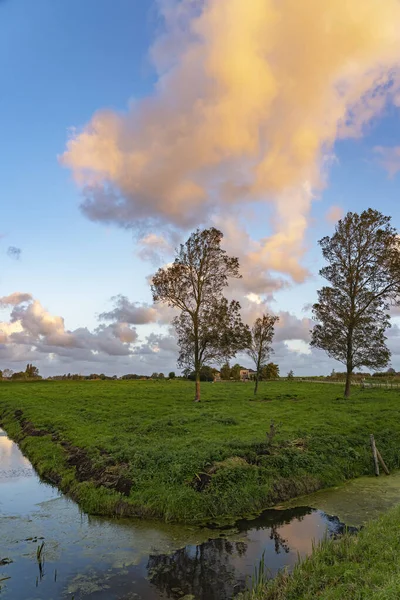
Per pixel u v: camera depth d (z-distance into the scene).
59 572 9.80
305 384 67.81
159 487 14.45
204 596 8.65
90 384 72.06
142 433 23.34
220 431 23.02
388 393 46.38
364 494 15.98
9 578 9.52
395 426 25.56
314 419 27.19
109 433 23.58
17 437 28.78
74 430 24.84
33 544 11.46
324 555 9.26
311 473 17.17
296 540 11.66
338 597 6.84
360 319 43.53
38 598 8.59
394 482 17.73
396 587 6.30
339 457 19.45
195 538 11.80
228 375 102.62
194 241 44.59
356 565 8.19
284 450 18.12
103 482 15.47
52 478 18.38
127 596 8.67
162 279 44.00
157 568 9.98
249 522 13.05
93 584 9.20
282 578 8.56
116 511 13.72
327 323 45.50
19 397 48.81
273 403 38.22
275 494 15.13
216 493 14.07
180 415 29.00
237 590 8.89
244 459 16.70
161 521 13.11
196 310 43.78
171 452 17.09
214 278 44.84
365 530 10.70
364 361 42.88
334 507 14.48
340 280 45.47
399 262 42.22
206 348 43.69
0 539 11.81
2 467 21.11
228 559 10.45
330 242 46.84
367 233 44.81
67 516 13.70
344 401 38.66
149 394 47.84
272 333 50.22
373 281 43.97
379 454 19.25
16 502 15.33
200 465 15.52
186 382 78.94
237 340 44.03
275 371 96.56
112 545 11.35
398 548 8.73
